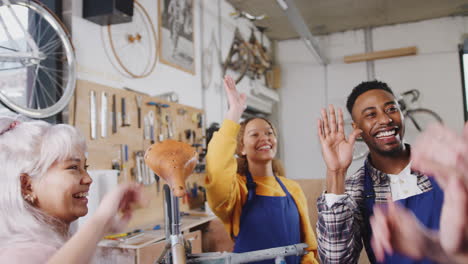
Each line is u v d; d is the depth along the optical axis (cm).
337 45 618
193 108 350
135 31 287
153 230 230
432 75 561
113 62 260
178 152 53
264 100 582
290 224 108
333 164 75
